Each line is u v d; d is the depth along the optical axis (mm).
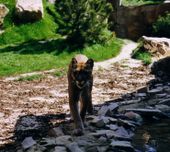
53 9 32500
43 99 15695
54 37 29578
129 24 33594
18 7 30406
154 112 12742
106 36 26703
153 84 17984
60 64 22703
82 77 10516
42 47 25453
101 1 26922
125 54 25719
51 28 30844
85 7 26047
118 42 28656
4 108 14289
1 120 12812
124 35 33688
